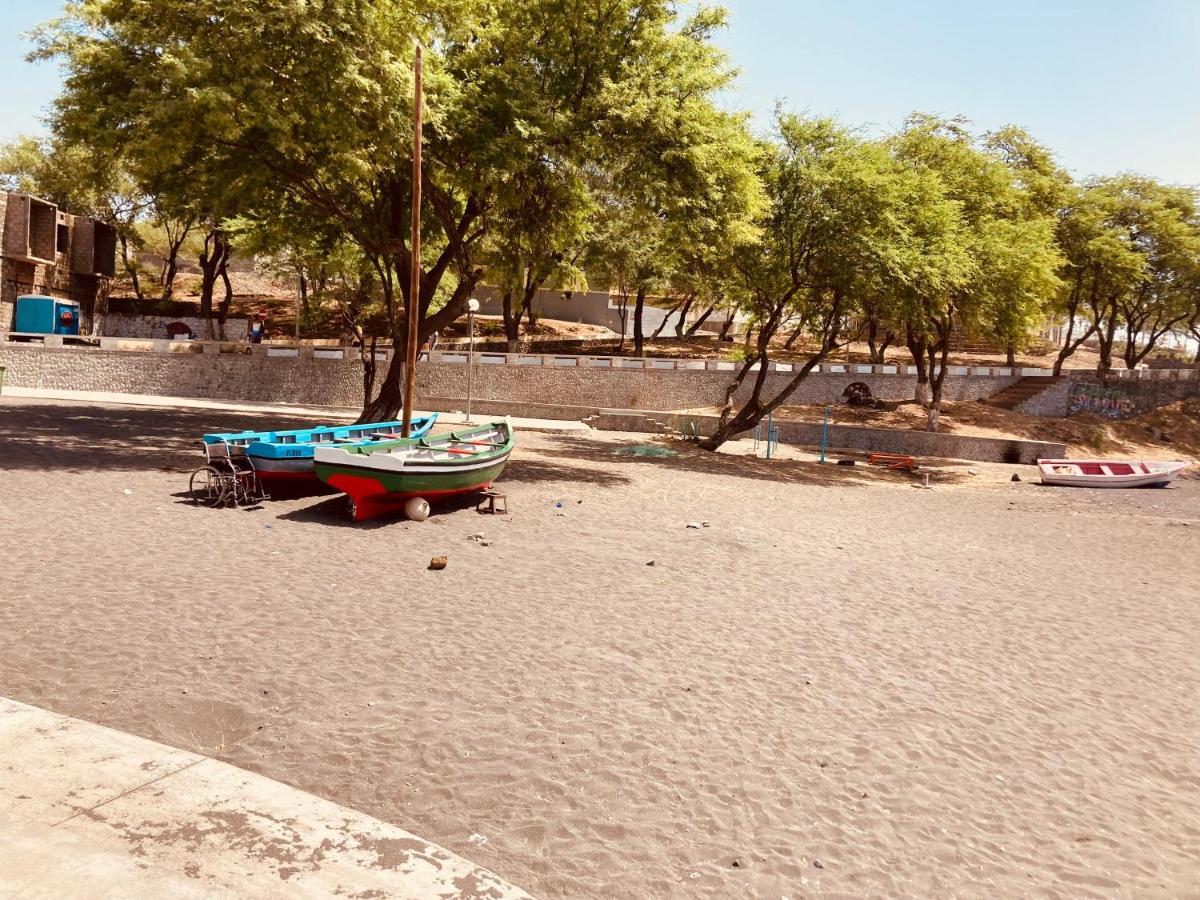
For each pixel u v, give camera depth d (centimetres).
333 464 1373
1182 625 1141
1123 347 8175
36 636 765
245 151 2009
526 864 469
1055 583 1363
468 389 3341
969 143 3456
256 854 408
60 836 403
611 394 4016
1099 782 637
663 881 464
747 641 919
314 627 855
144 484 1598
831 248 2603
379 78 1730
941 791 601
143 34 1669
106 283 4897
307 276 4416
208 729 609
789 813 552
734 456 3095
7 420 2386
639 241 4444
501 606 983
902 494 2523
